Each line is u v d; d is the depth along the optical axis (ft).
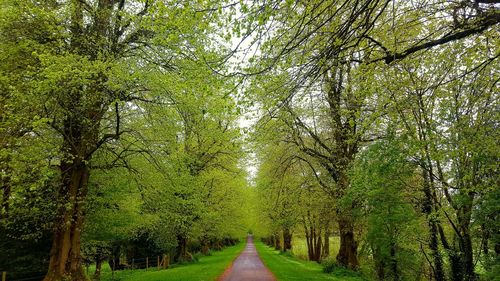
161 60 47.03
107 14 46.88
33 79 40.16
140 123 51.60
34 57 42.52
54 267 47.60
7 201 39.01
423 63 36.29
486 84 38.47
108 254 83.46
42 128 42.88
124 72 41.22
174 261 105.81
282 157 80.48
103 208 61.87
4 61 43.11
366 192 55.31
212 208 105.09
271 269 79.20
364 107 47.24
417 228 56.70
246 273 72.23
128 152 55.72
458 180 46.70
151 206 57.11
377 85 33.30
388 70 34.37
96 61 39.24
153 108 47.50
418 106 40.73
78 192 48.88
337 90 63.41
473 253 54.60
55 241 49.19
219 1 21.67
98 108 46.91
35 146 38.78
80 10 46.55
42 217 54.34
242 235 204.03
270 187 82.28
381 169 50.52
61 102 42.24
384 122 47.96
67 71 37.04
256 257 122.83
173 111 47.42
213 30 32.89
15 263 59.62
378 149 51.31
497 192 41.42
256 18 21.48
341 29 23.90
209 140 94.22
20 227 58.90
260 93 29.01
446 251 55.67
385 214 55.93
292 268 81.51
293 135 72.79
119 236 79.51
